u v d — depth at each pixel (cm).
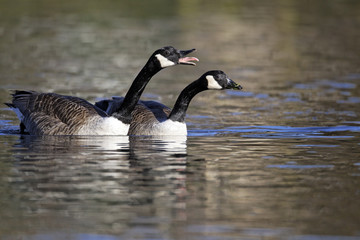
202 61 3012
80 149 1487
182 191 1146
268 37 3669
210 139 1647
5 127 1766
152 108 1825
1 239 916
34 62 2878
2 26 3766
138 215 1017
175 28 3866
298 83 2536
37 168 1295
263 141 1622
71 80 2508
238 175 1263
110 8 4594
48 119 1662
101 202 1077
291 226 977
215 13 4475
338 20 4222
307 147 1544
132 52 3158
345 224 985
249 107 2127
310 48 3369
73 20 4050
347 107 2100
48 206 1055
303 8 4716
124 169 1295
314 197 1116
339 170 1308
